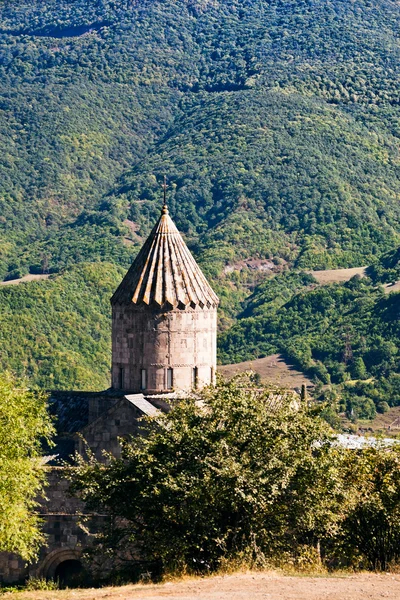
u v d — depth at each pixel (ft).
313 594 317.42
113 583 430.20
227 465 415.03
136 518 463.42
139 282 578.66
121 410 548.31
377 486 443.73
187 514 415.23
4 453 449.89
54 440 572.92
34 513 521.65
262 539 415.85
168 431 440.45
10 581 524.11
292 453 422.41
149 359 573.33
